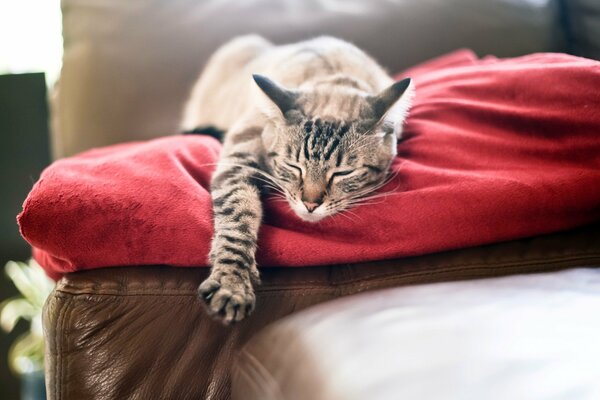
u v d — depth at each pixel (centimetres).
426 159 104
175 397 85
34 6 210
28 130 200
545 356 58
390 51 137
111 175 92
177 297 86
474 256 91
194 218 88
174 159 99
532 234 93
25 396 198
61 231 83
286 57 130
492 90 107
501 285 77
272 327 72
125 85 130
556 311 67
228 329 87
